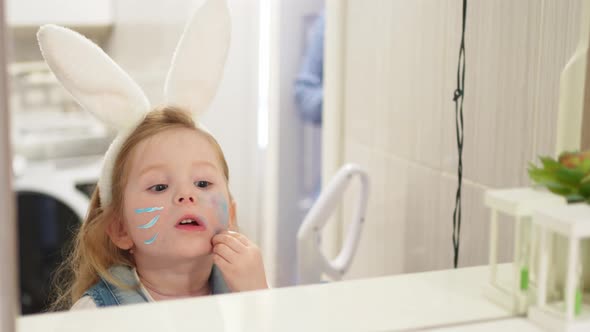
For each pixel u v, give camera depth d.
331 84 0.85
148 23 1.02
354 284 0.49
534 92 0.55
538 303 0.45
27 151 1.53
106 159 0.60
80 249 0.62
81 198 1.48
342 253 0.83
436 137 0.68
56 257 1.44
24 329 0.40
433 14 0.68
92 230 0.60
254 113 0.80
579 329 0.42
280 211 0.82
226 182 0.64
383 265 0.78
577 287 0.43
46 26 0.56
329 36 0.84
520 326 0.44
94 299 0.57
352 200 0.85
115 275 0.59
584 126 0.52
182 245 0.58
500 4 0.58
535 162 0.55
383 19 0.76
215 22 0.62
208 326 0.42
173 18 0.93
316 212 0.80
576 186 0.46
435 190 0.68
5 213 0.35
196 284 0.61
